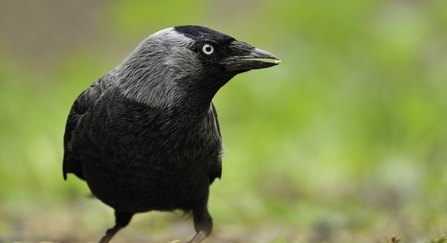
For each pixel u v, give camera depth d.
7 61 19.75
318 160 15.56
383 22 16.19
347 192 14.54
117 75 8.16
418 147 15.10
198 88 7.96
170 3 16.36
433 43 16.22
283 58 16.56
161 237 11.02
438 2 16.08
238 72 8.09
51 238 10.86
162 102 7.84
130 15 16.27
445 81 15.91
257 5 19.81
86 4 23.14
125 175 8.02
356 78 16.31
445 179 13.18
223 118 16.38
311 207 13.14
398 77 16.16
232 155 15.38
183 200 8.55
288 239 10.45
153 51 7.99
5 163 15.33
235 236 10.95
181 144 7.91
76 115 8.41
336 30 16.34
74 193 15.09
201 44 7.93
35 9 23.02
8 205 14.47
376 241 9.65
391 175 14.35
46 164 15.34
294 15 16.50
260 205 12.86
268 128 16.03
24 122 16.17
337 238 10.31
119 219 9.41
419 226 10.30
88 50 21.22
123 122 7.84
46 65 21.52
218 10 20.14
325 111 16.23
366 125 15.90
